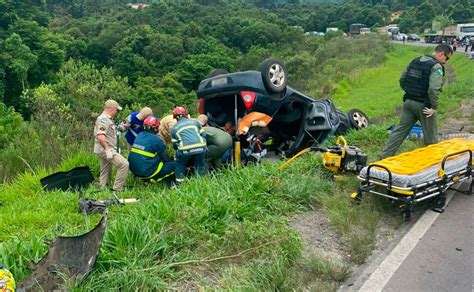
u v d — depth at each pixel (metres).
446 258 4.73
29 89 53.78
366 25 127.50
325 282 4.32
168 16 100.06
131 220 4.87
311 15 135.88
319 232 5.42
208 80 9.06
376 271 4.52
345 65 45.31
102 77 61.78
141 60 70.12
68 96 51.22
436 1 131.12
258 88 8.69
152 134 7.58
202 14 107.81
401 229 5.50
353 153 6.85
